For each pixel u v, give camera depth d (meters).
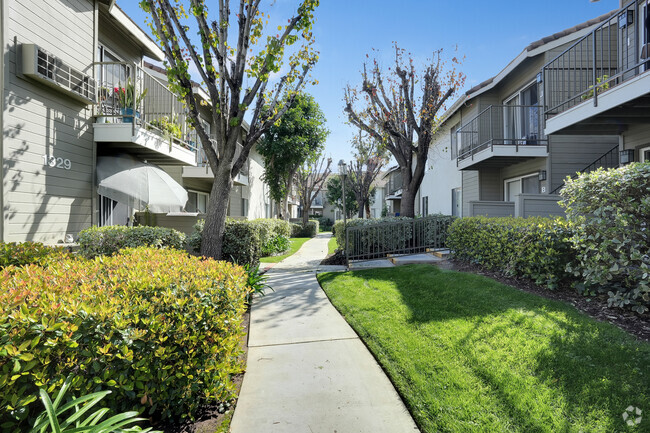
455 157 16.67
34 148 6.70
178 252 4.83
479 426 2.40
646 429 2.23
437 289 5.59
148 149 9.20
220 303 2.89
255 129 7.39
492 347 3.45
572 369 2.93
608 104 6.23
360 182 26.50
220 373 2.72
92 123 8.30
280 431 2.47
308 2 6.51
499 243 6.15
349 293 6.04
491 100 13.49
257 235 8.67
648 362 2.93
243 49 6.60
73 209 7.70
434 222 10.27
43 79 6.63
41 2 6.88
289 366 3.48
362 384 3.12
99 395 1.84
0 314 1.84
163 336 2.40
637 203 3.99
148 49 11.31
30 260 4.31
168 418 2.61
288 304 5.68
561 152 10.47
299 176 30.98
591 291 4.56
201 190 15.73
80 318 1.99
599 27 6.56
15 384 1.81
